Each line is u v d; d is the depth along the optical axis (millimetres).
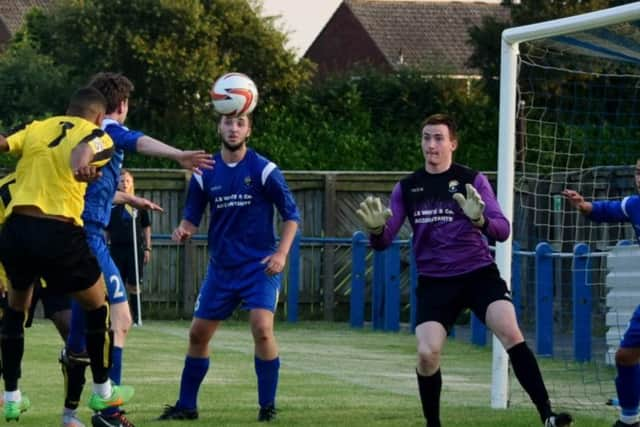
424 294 22109
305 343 45688
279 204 23969
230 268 24047
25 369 33875
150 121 86500
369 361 39219
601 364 38812
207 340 24250
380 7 137250
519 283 44750
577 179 45250
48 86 88000
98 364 20812
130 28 86688
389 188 57875
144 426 23094
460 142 89375
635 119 42000
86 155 19219
